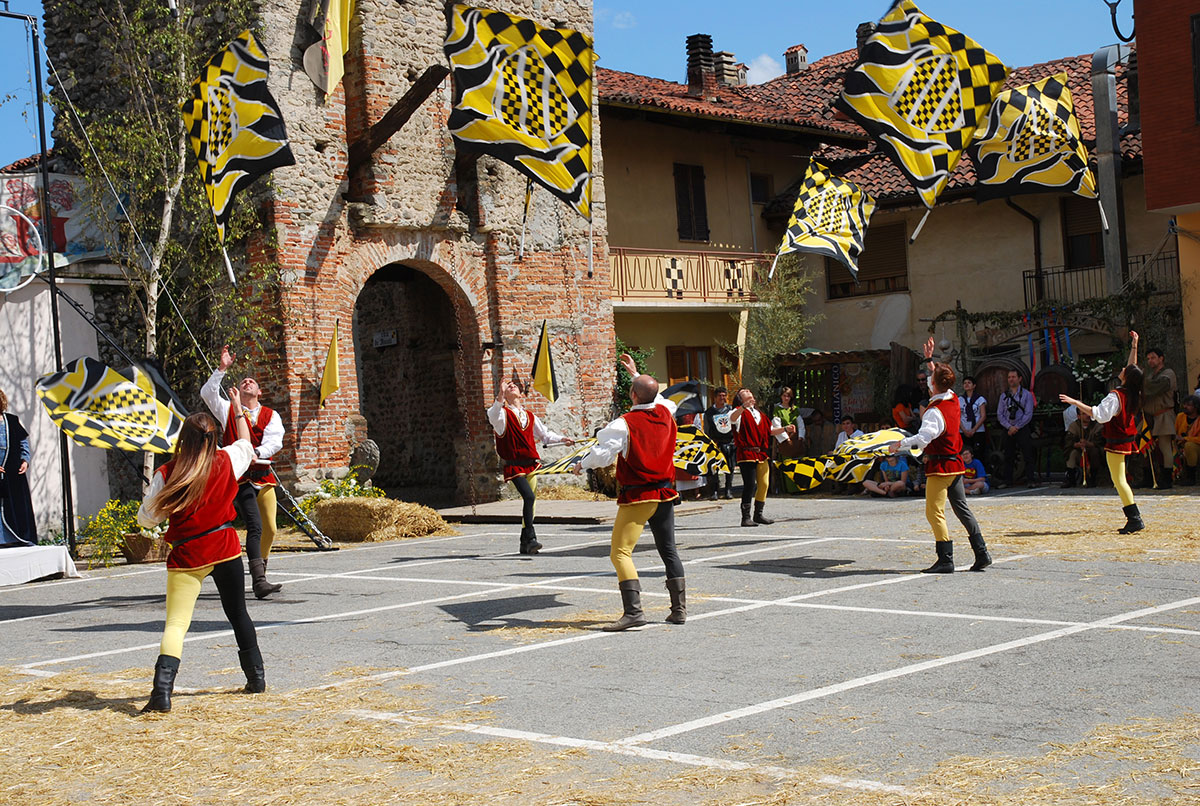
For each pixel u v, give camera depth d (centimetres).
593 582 1099
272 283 1866
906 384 2239
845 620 852
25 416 1747
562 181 1631
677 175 2753
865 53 1427
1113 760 510
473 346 2145
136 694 721
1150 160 2005
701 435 1204
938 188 1452
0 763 583
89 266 1823
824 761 526
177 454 698
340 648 843
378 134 1914
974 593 936
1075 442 1859
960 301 2667
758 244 2936
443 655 799
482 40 1583
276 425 1110
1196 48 1950
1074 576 991
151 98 1919
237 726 631
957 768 507
